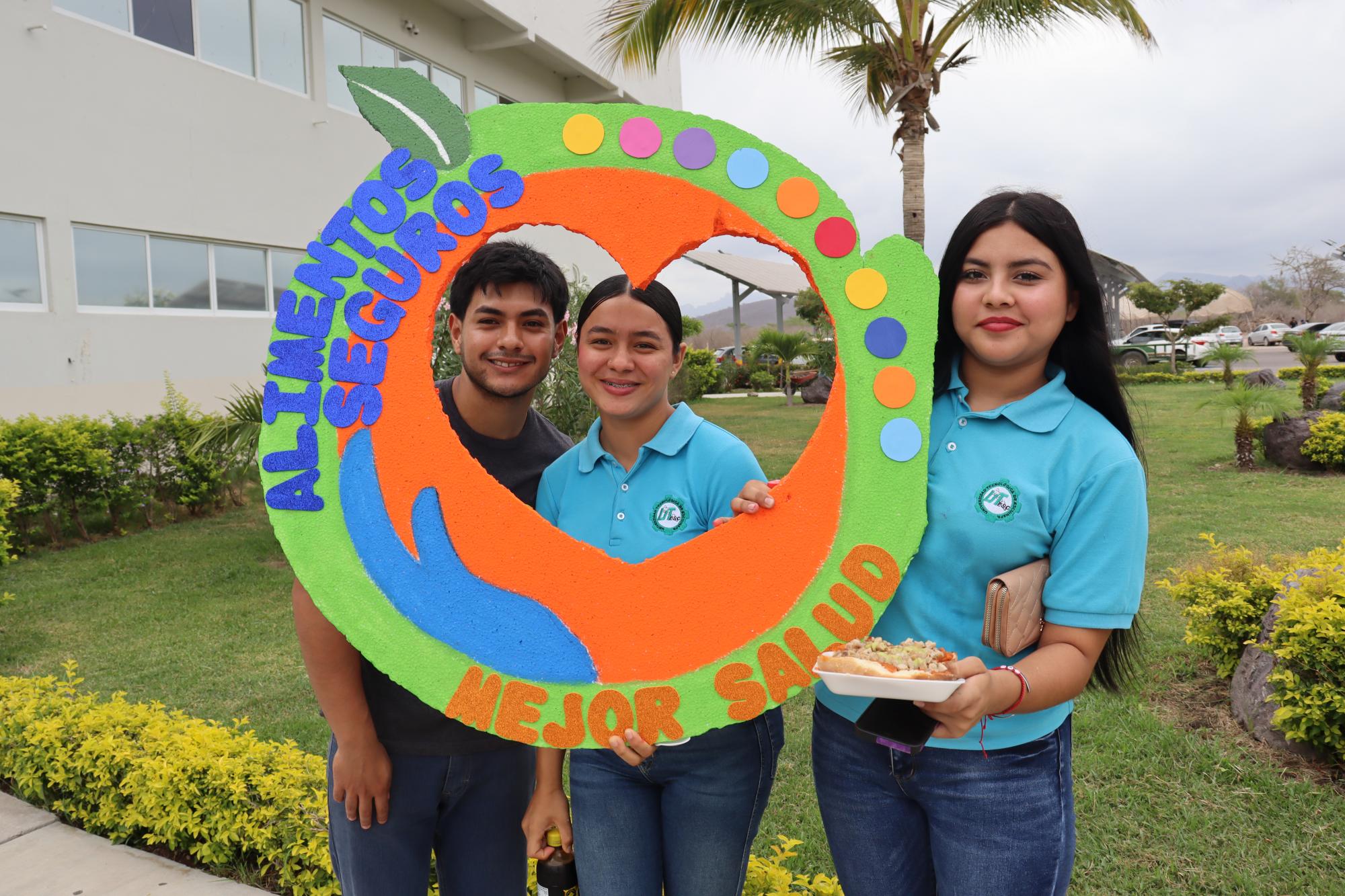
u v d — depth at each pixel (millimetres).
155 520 9039
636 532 1931
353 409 1710
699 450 1948
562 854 2014
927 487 1673
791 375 22750
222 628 5715
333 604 1704
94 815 3438
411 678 1710
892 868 1747
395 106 1731
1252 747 3678
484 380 1949
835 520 1688
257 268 10742
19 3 8148
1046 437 1627
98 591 6562
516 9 13586
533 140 1736
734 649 1704
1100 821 3234
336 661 1812
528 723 1707
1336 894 2801
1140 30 8000
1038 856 1620
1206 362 18562
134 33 9219
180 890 3039
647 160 1726
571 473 2049
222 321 10258
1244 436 10383
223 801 3146
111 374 9070
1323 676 3430
